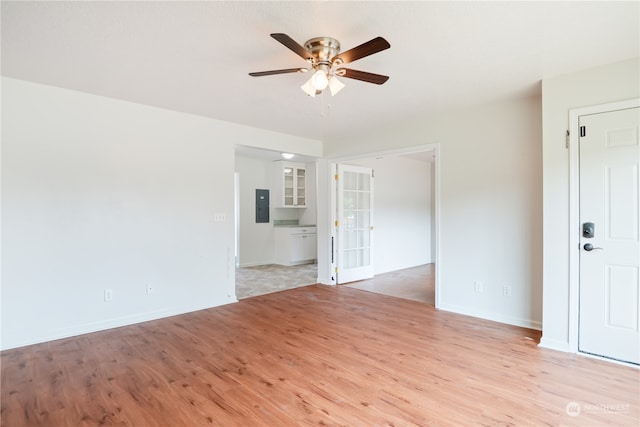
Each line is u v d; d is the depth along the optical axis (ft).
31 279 10.04
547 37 7.44
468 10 6.39
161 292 12.66
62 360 8.98
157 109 12.51
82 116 10.91
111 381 7.90
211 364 8.79
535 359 9.01
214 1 6.09
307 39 7.41
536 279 11.30
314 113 13.30
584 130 9.18
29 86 9.99
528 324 11.48
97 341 10.30
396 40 7.54
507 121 11.84
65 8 6.29
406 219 23.47
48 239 10.32
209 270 13.99
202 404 6.98
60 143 10.52
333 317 12.69
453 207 13.23
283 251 24.81
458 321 12.16
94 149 11.15
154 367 8.61
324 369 8.50
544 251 9.85
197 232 13.61
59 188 10.51
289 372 8.35
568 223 9.45
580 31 7.18
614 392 7.37
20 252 9.87
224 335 10.86
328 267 18.35
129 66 8.89
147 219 12.30
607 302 8.93
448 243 13.41
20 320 9.88
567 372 8.28
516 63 8.75
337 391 7.47
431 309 13.70
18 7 6.24
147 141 12.27
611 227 8.86
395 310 13.57
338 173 18.30
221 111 12.99
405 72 9.32
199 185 13.65
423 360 8.99
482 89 10.66
